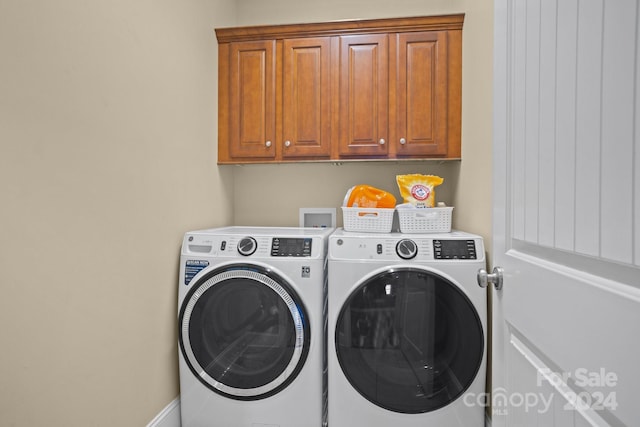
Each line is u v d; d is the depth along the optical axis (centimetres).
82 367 106
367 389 140
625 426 46
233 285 147
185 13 165
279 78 194
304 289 143
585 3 54
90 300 109
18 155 88
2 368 84
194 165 174
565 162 60
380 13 217
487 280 93
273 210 225
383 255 143
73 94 103
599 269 52
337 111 189
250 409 146
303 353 142
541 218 68
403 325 139
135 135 130
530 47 73
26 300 90
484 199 149
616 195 48
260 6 226
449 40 182
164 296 148
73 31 103
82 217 106
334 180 220
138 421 131
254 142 196
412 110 185
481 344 136
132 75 128
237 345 147
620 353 47
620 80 47
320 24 188
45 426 94
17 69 87
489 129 143
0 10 83
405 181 175
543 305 68
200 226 181
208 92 188
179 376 158
